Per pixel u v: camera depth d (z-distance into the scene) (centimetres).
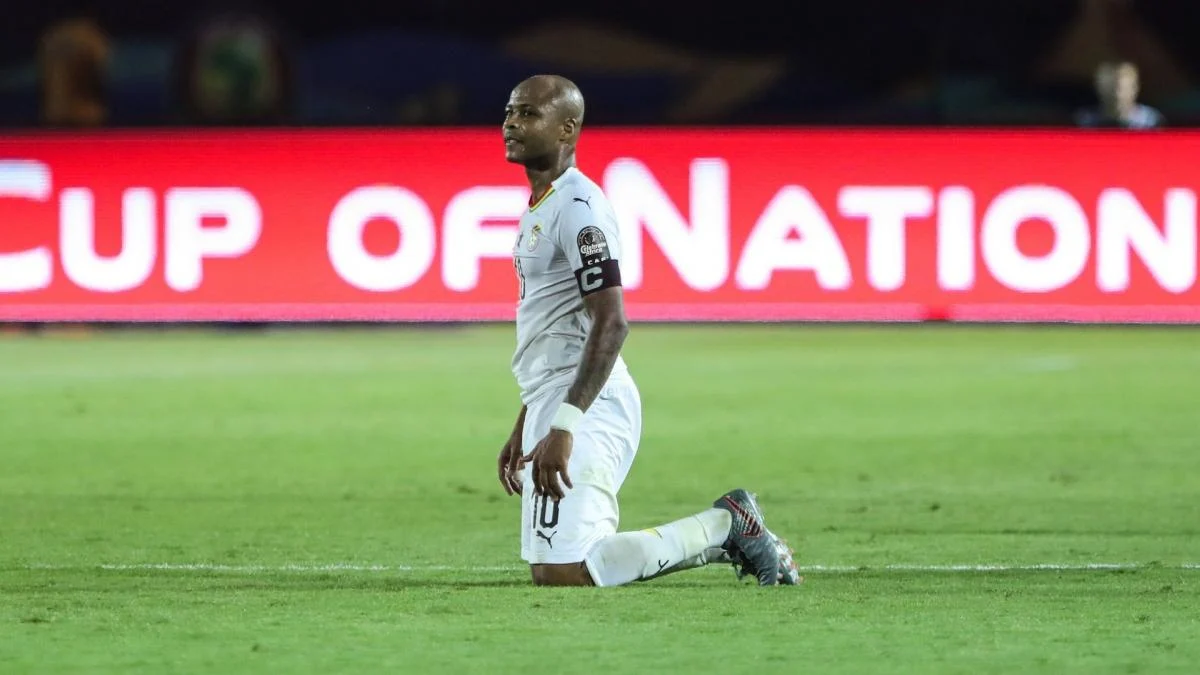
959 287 5566
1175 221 5538
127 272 5622
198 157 5622
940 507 3155
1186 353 5841
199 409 4547
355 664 1811
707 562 2303
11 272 5619
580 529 2234
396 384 5084
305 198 5616
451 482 3450
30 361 5603
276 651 1872
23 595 2238
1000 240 5562
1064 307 5553
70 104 7075
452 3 11588
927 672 1780
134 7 11344
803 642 1916
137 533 2861
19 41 11219
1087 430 4181
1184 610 2125
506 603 2136
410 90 11144
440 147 5584
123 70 11281
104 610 2117
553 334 2255
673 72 11788
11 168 5606
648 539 2256
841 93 11744
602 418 2245
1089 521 3005
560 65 11725
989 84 11431
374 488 3369
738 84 11800
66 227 5619
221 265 5622
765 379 5191
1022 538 2827
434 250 5591
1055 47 11331
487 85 11244
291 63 7675
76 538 2808
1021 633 1972
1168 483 3438
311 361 5669
